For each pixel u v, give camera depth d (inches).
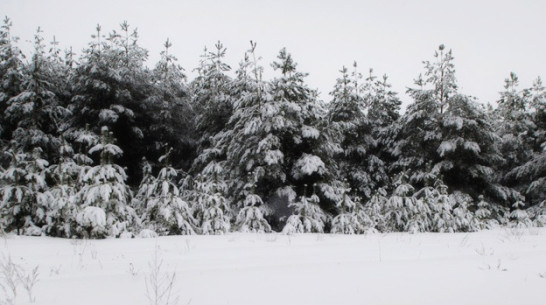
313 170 533.3
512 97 1023.6
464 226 522.0
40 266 205.5
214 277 172.7
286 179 589.9
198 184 501.7
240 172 589.0
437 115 806.5
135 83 773.3
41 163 391.2
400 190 545.0
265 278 170.6
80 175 373.1
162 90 805.2
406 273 181.6
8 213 362.9
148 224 434.0
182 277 172.9
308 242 342.6
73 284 157.5
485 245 308.2
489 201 775.7
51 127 701.9
